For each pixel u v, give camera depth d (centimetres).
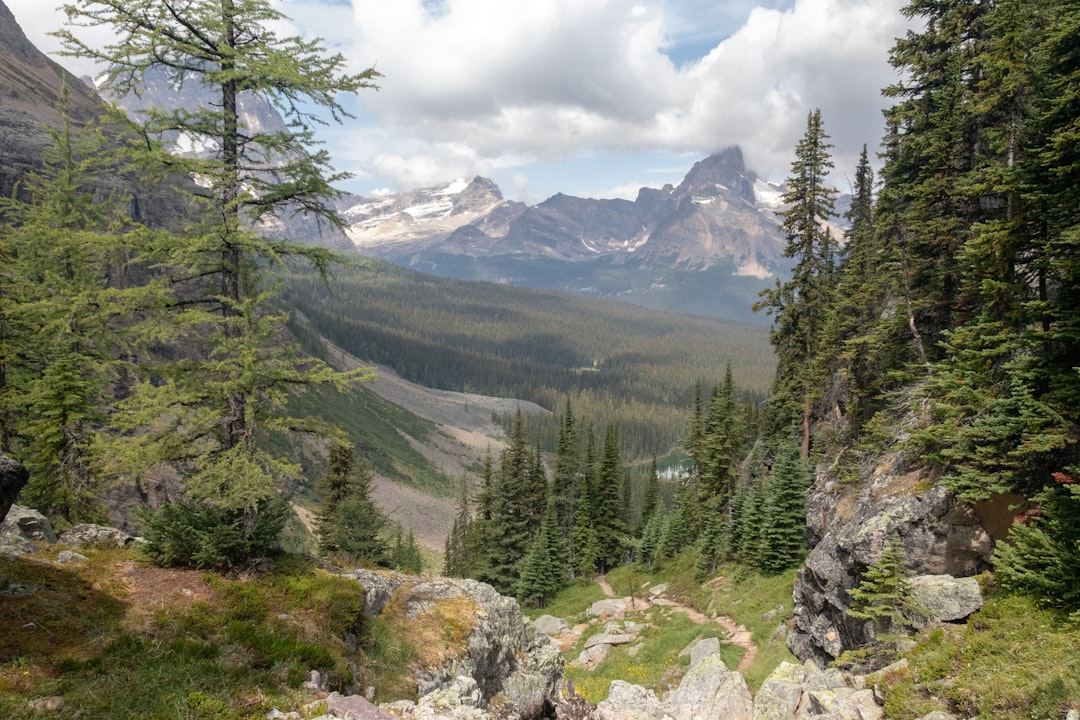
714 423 5056
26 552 1209
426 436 17862
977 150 2294
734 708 1653
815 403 3806
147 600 1119
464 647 1473
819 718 1319
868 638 1797
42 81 14612
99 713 771
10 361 2202
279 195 1332
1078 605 1173
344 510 4331
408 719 1055
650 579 5206
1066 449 1397
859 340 2678
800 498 3553
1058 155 1367
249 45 1281
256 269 1338
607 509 6588
